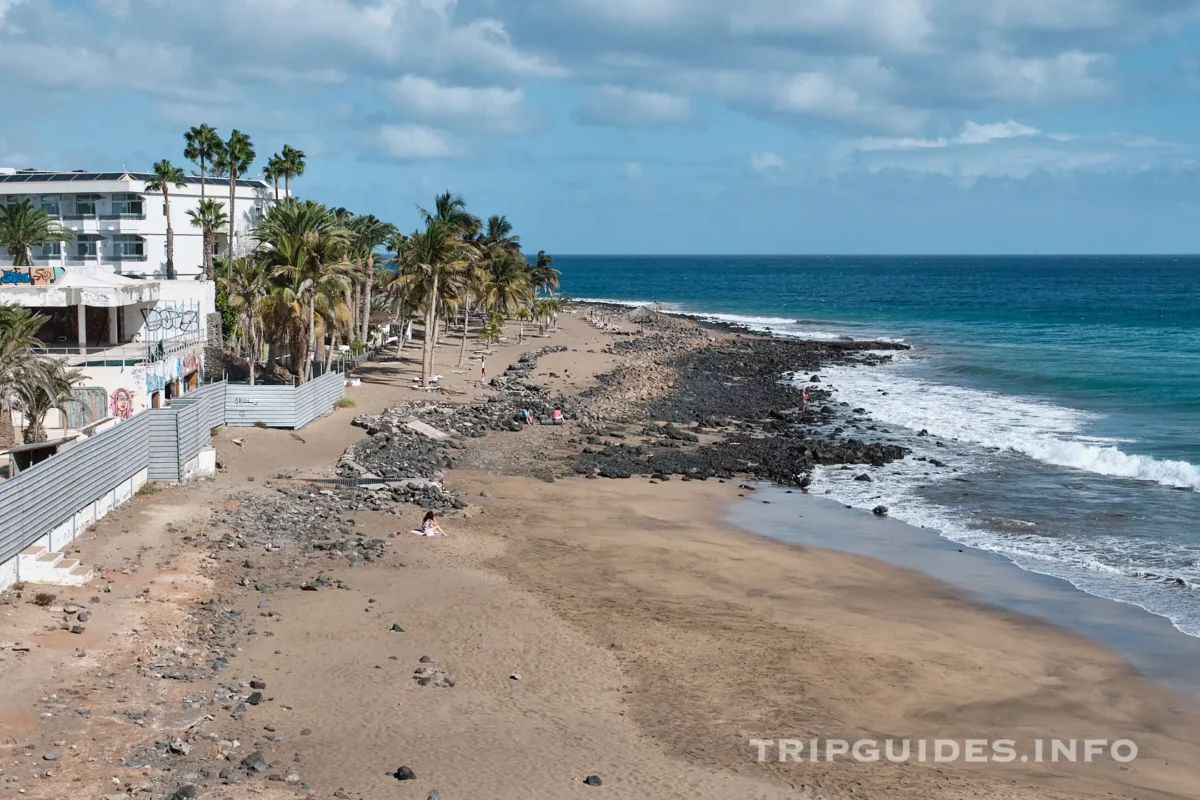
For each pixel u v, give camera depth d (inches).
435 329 2751.0
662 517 1419.8
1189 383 2805.1
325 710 732.7
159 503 1258.6
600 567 1149.7
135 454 1288.1
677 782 647.8
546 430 2032.5
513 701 770.8
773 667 872.9
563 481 1614.2
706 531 1354.6
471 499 1454.2
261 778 614.2
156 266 3184.1
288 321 2025.1
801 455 1872.5
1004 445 1972.2
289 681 781.9
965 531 1381.6
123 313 1996.8
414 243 2488.9
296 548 1139.9
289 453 1619.1
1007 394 2672.2
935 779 677.9
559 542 1245.1
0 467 1262.3
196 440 1435.8
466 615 958.4
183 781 601.6
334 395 2018.9
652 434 2055.9
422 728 710.5
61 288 1716.3
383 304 3742.6
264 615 922.1
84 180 3142.2
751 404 2488.9
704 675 847.1
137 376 1624.0
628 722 744.3
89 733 656.4
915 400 2566.4
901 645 951.0
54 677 737.0
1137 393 2645.2
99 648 799.7
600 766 665.6
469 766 652.7
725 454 1879.9
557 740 704.4
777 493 1605.6
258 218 3663.9
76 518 1087.0
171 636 844.0
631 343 3873.0
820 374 3110.2
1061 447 1876.2
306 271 2033.7
